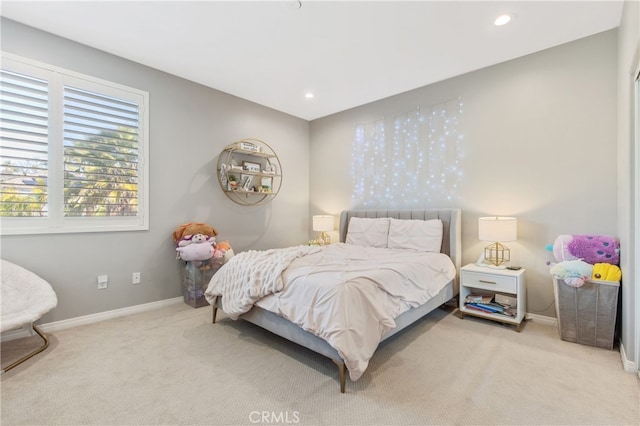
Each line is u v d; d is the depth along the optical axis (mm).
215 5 2250
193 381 1857
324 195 4855
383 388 1783
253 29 2551
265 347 2324
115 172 3006
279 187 4602
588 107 2660
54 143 2658
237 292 2434
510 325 2779
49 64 2627
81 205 2807
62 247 2701
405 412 1570
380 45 2787
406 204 3898
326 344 1834
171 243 3408
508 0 2184
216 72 3354
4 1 2215
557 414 1549
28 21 2469
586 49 2666
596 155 2623
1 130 2430
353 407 1612
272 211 4523
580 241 2449
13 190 2480
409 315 2363
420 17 2381
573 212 2732
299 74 3395
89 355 2184
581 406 1610
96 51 2877
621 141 2307
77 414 1556
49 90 2631
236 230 4070
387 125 4078
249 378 1893
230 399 1684
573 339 2379
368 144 4297
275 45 2799
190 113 3562
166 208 3367
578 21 2438
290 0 2191
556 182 2820
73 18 2424
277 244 4594
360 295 1895
